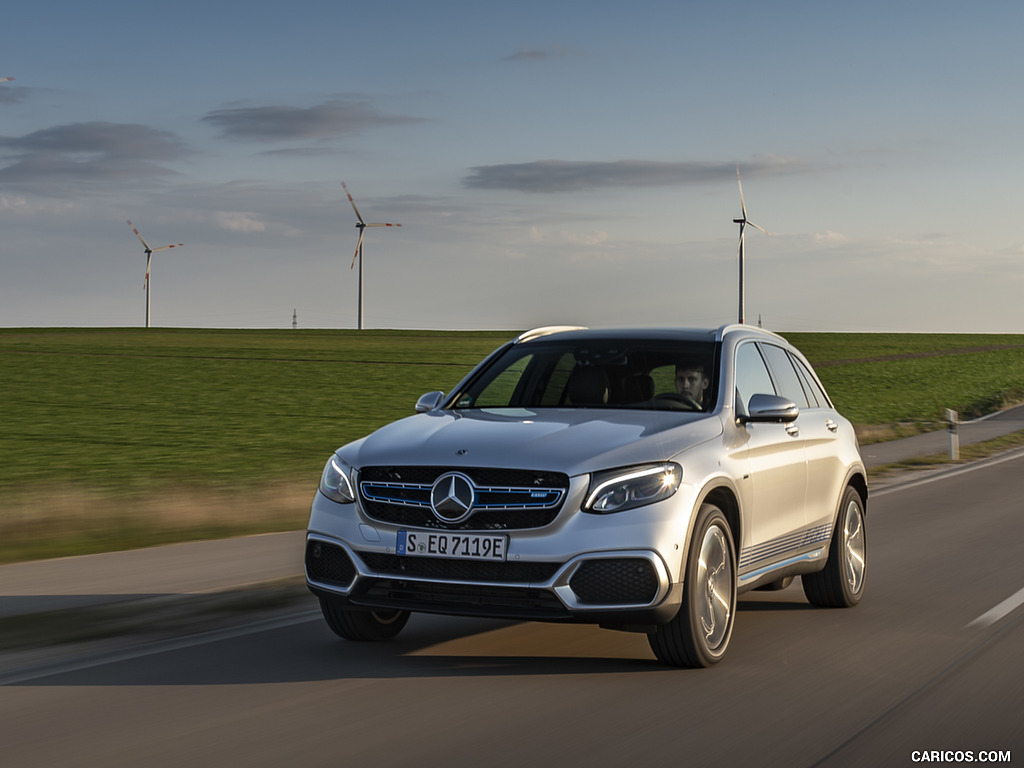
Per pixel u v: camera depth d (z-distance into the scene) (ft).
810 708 18.44
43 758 15.72
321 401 153.07
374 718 17.66
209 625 25.13
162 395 160.15
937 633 24.49
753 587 23.43
